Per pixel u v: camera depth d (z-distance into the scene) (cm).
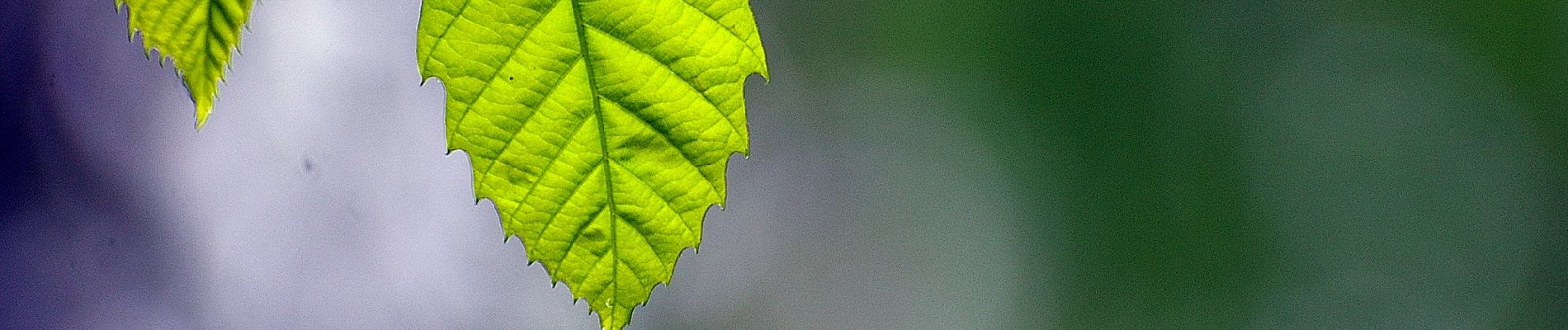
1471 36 337
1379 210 346
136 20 59
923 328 328
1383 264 345
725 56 59
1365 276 345
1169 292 350
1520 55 334
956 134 342
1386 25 340
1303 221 349
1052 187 351
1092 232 353
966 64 343
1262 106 346
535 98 59
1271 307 348
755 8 319
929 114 339
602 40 59
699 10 59
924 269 334
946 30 341
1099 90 346
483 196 59
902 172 335
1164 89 345
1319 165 347
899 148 336
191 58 59
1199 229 351
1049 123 346
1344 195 348
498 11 59
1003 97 344
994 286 343
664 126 60
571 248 60
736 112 59
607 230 60
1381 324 344
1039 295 352
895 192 333
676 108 59
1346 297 346
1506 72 335
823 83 331
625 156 60
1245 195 348
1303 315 348
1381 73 342
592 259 60
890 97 336
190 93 59
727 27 59
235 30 59
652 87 59
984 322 340
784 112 324
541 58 59
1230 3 344
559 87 59
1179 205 351
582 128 59
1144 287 351
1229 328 349
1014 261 351
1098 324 351
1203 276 349
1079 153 350
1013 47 344
